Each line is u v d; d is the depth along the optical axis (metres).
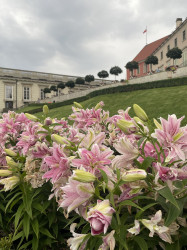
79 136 1.92
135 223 1.26
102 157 1.47
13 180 2.14
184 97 18.75
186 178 1.36
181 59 39.31
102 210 1.16
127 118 2.03
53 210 2.31
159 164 1.34
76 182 1.36
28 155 2.33
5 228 2.80
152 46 54.97
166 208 1.34
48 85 55.94
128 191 1.38
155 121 1.57
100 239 1.43
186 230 1.38
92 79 49.66
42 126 2.22
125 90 27.64
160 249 1.61
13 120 3.15
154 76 29.27
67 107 29.52
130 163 1.47
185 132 1.37
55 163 1.63
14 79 52.47
